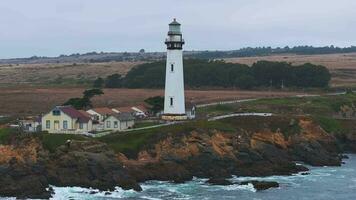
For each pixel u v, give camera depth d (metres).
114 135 129.00
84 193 105.19
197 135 128.62
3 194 103.06
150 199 101.25
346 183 116.94
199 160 124.31
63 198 101.56
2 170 109.25
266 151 136.50
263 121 149.12
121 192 106.50
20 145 116.00
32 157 113.62
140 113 167.50
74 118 136.38
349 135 158.38
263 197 104.25
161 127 133.38
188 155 124.75
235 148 130.88
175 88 148.38
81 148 116.00
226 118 150.50
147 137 126.94
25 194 102.75
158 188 110.31
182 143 126.06
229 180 118.25
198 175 121.31
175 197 103.06
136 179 115.44
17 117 161.50
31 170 111.00
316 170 131.38
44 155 114.62
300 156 141.38
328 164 137.88
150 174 117.50
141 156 122.69
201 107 185.25
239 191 108.56
